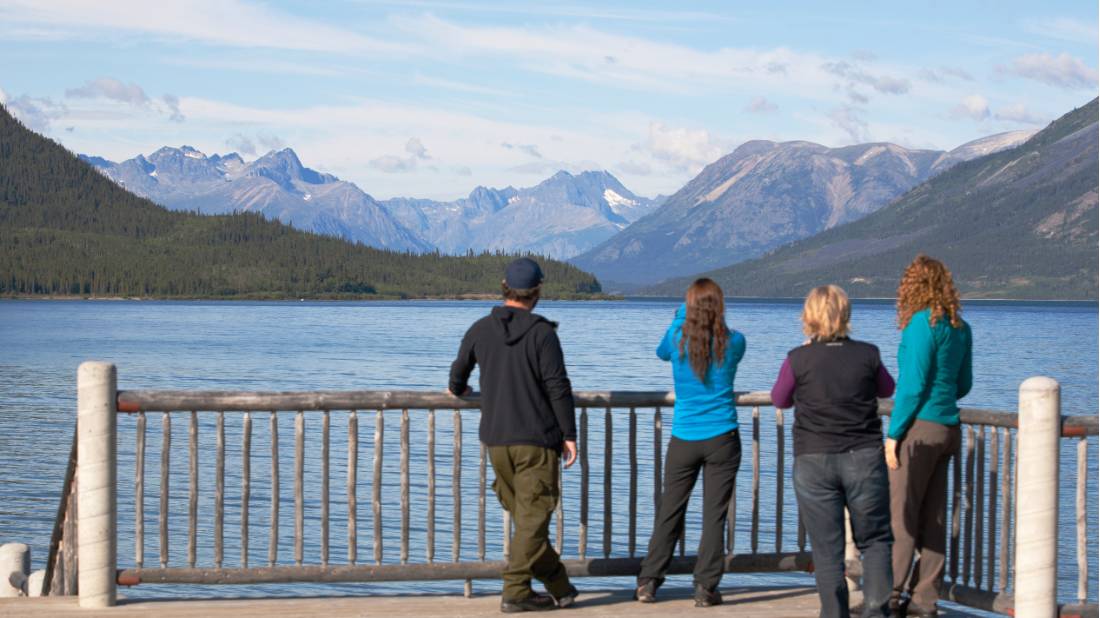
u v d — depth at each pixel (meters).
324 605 9.10
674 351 8.85
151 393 8.99
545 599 9.09
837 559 8.02
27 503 27.06
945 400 8.41
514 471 8.77
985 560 18.88
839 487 8.04
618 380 65.12
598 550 21.86
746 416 39.12
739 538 22.38
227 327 164.12
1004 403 50.38
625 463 32.81
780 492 9.77
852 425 7.97
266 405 9.10
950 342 8.30
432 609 9.03
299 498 9.21
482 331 8.80
